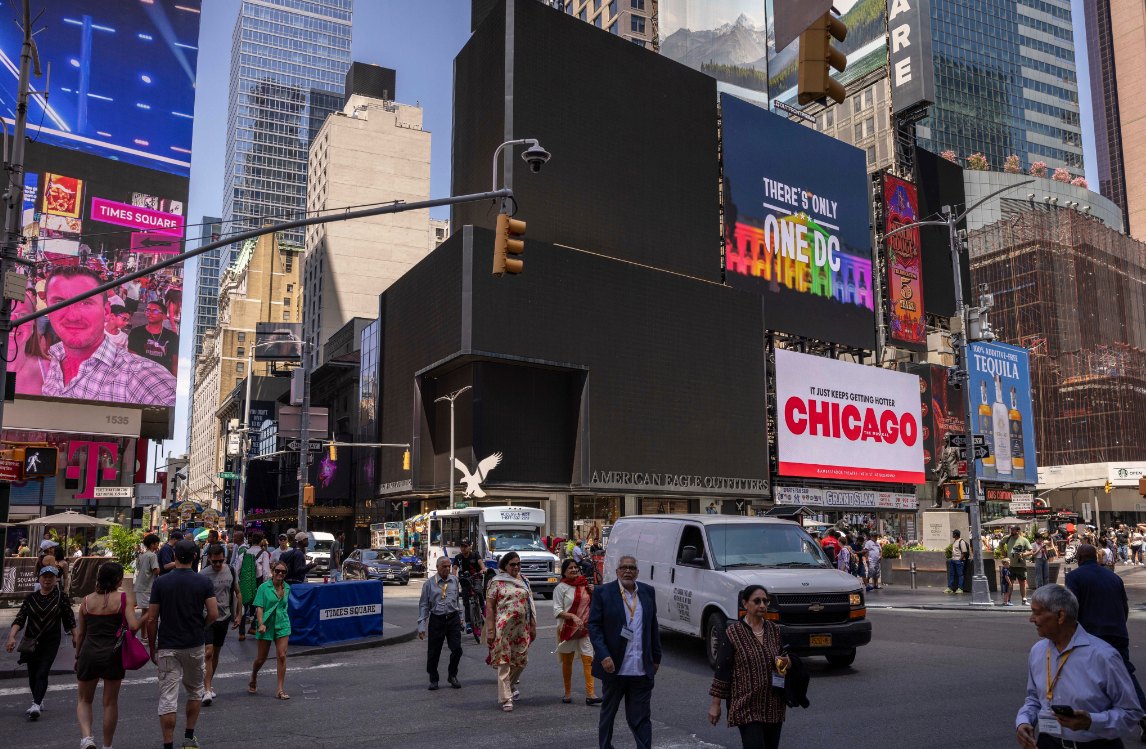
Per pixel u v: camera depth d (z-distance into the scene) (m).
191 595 8.31
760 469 62.38
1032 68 149.38
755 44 88.00
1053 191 117.94
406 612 24.02
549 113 56.50
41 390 50.91
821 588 12.40
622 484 54.81
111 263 54.44
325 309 106.12
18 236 16.73
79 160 54.03
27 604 10.04
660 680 11.93
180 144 58.34
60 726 9.48
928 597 27.02
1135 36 188.00
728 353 62.34
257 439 105.38
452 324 53.00
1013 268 98.00
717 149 66.50
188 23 60.06
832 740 8.39
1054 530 56.25
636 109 61.44
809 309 69.19
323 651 15.30
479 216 56.78
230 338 151.25
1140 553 45.97
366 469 72.06
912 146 84.44
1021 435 76.81
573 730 8.99
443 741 8.52
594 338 55.44
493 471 51.62
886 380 71.00
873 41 89.00
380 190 111.88
